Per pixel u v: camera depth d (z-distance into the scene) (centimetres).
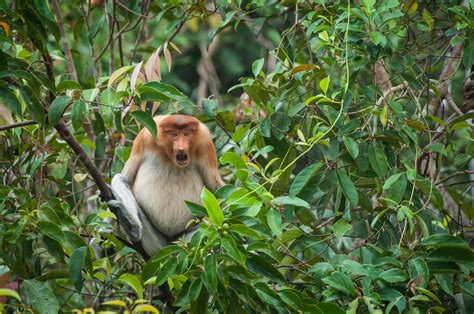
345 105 1004
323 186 1102
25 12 945
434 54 1192
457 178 1422
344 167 1026
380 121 1105
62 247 934
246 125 1116
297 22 1189
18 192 964
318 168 962
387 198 956
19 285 1021
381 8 1012
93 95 914
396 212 991
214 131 1360
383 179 1020
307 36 1184
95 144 1311
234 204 855
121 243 1059
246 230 796
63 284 1243
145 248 1173
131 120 1280
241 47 2452
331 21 1065
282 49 1164
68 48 1337
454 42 1072
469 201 1367
